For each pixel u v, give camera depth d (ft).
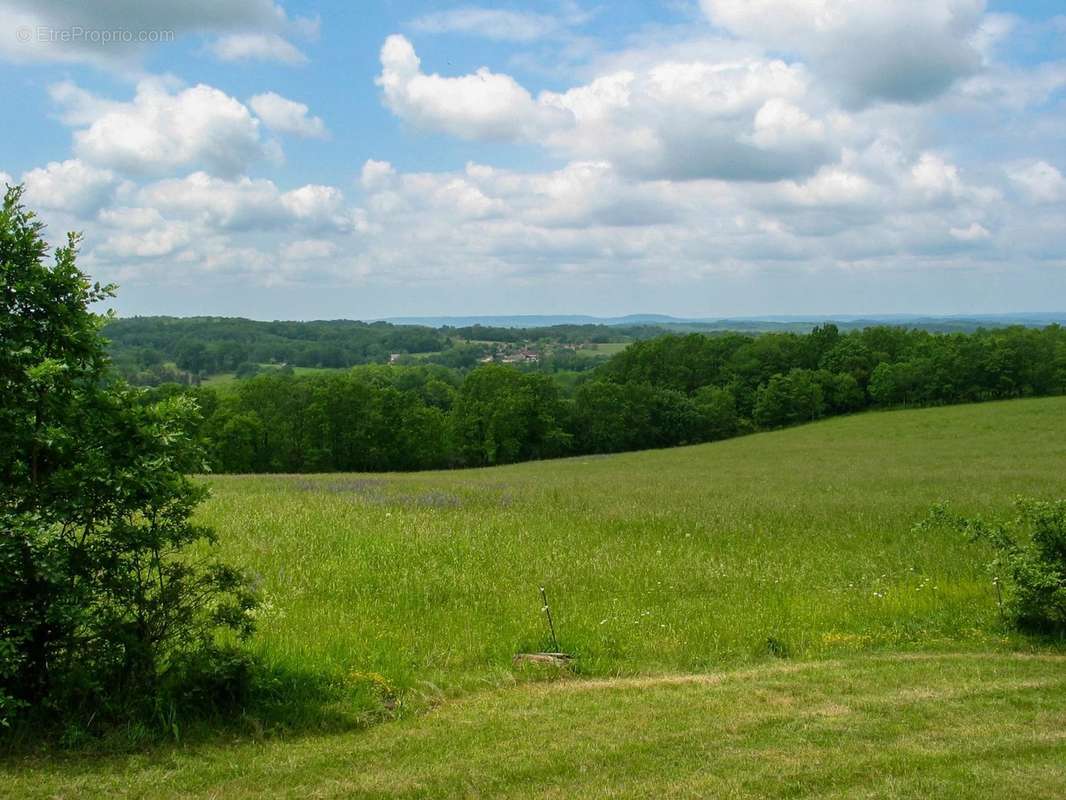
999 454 161.17
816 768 18.42
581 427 276.82
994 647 30.63
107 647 20.44
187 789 17.17
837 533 58.44
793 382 294.05
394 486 101.86
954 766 18.56
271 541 49.26
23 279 20.31
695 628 32.76
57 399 20.54
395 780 17.83
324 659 26.37
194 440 22.84
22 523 18.42
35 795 16.40
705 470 153.69
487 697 24.57
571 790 17.35
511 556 47.57
